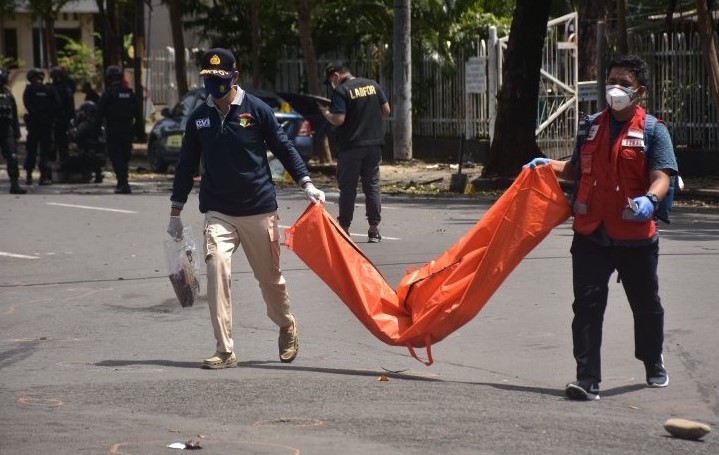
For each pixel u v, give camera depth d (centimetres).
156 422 1517
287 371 1888
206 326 2334
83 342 2177
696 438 1445
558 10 8000
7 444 1398
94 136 5672
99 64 11356
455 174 5206
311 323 2356
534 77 5269
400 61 6619
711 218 3978
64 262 3177
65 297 2675
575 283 1684
